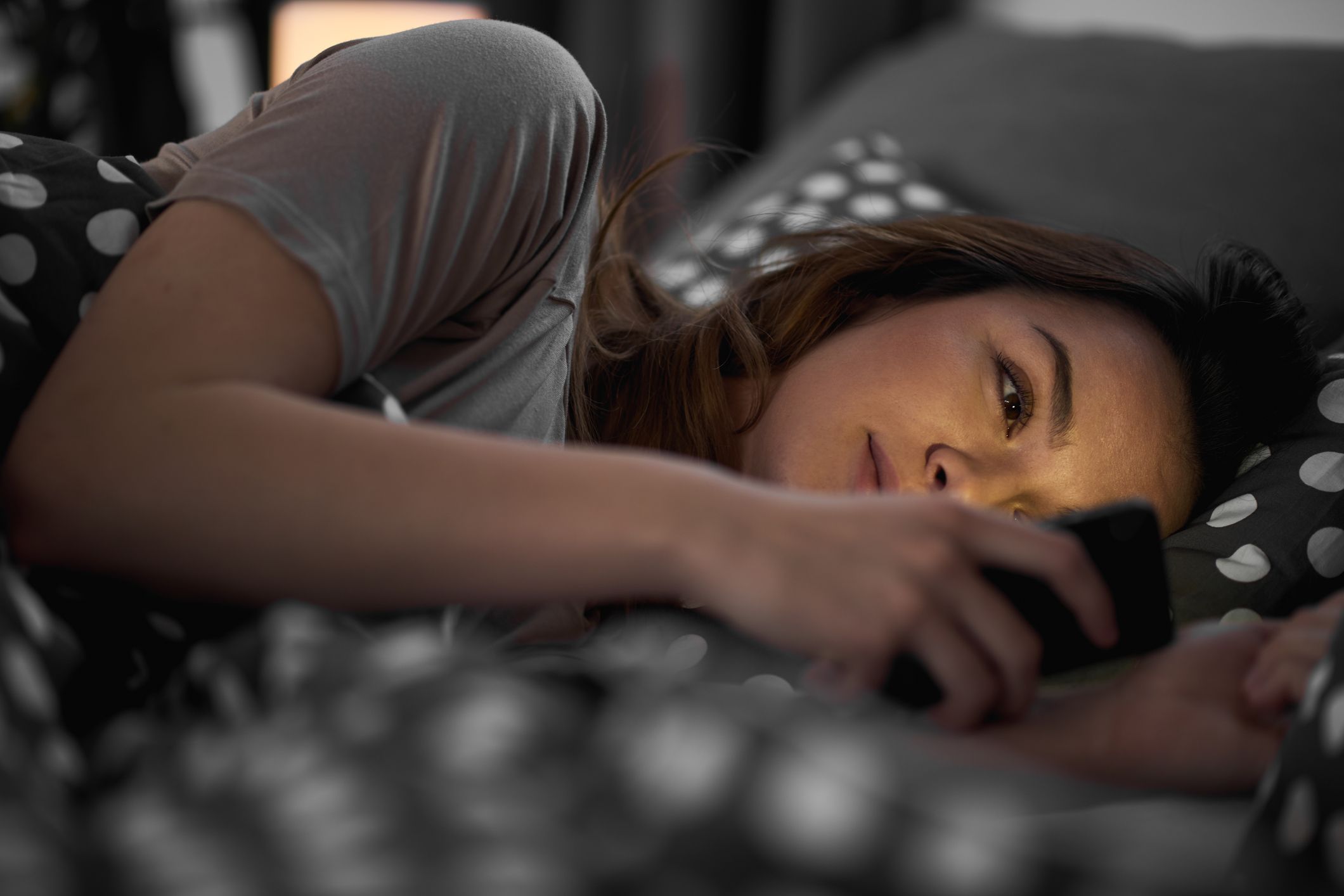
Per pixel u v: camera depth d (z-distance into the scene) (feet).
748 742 2.34
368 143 3.13
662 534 2.70
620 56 9.73
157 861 2.11
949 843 2.20
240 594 2.78
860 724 2.64
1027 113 6.37
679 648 3.29
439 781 2.26
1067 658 2.81
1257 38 7.23
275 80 8.27
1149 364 4.03
